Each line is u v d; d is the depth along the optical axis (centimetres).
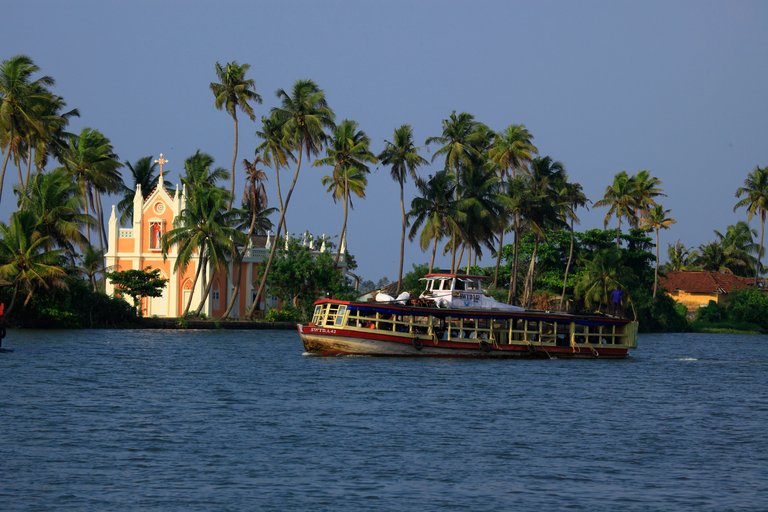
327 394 8456
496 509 4881
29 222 14912
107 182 18775
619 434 6838
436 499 5025
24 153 17262
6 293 15238
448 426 6975
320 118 18738
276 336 16312
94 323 16675
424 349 11919
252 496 5012
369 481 5338
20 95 15688
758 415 7862
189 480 5294
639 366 12094
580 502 5025
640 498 5122
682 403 8531
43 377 9200
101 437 6322
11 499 4912
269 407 7675
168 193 19462
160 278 19288
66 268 16312
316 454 5941
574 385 9631
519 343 12300
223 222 18062
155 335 15688
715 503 5047
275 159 19075
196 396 8200
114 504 4853
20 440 6175
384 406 7819
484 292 13150
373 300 12344
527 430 6900
